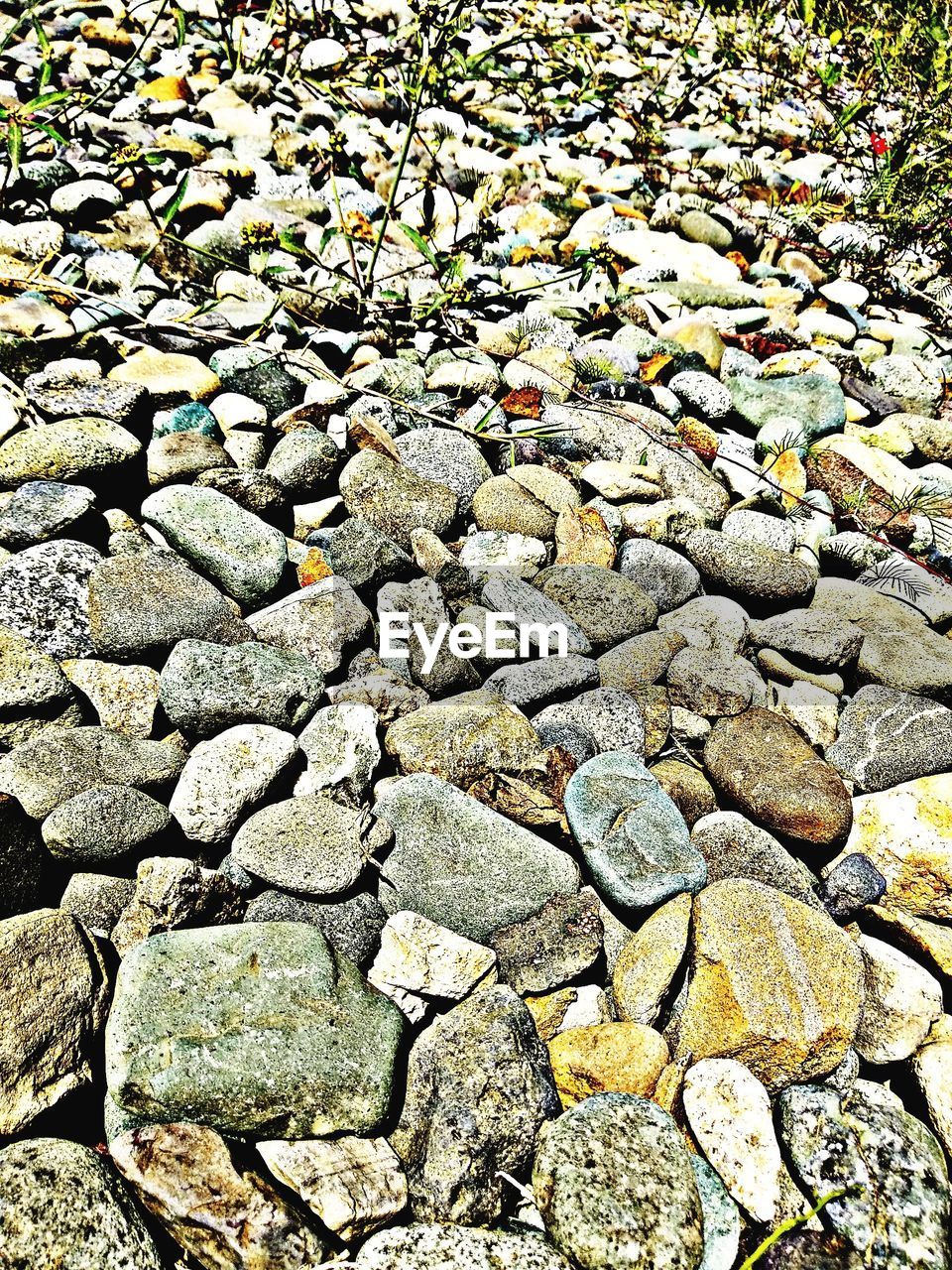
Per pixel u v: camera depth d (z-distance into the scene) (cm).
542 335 282
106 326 241
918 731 202
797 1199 146
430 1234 134
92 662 184
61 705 175
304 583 210
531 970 163
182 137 310
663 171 383
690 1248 135
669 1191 138
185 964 147
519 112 393
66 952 146
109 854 158
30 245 255
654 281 322
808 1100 156
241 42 349
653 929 167
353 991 150
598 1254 133
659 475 250
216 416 234
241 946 150
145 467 214
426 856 170
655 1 516
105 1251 126
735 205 379
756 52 479
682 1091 154
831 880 182
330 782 175
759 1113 150
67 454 204
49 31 340
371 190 326
